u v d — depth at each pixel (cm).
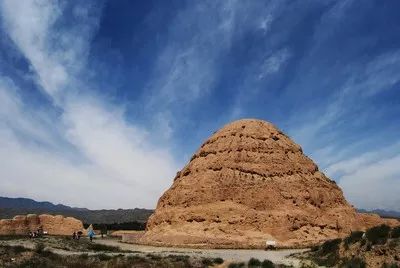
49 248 4522
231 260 3819
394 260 2989
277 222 6059
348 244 3622
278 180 6738
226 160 6994
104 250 4928
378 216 7369
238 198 6450
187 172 7325
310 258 4016
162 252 4747
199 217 6303
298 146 7825
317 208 6681
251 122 7650
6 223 7956
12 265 3094
